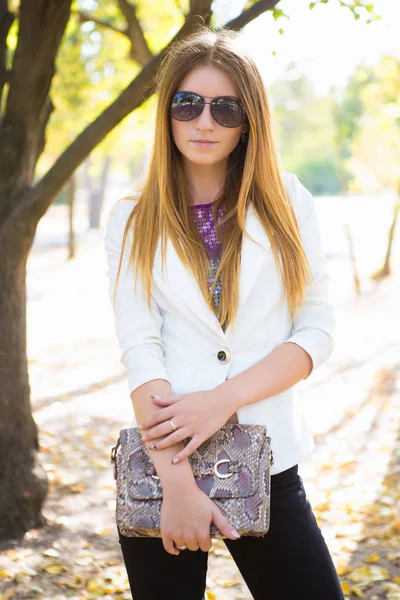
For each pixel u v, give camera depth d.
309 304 2.09
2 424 4.66
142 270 2.03
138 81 4.00
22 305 4.70
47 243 31.33
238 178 2.13
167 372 2.03
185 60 2.02
